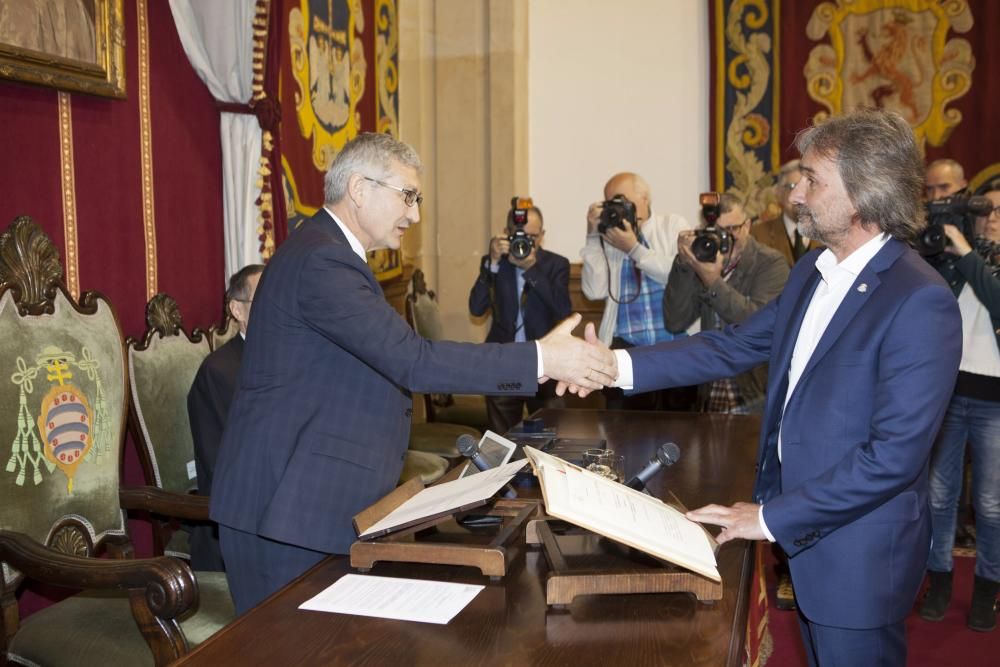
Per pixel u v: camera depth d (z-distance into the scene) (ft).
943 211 10.20
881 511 5.52
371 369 6.54
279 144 11.36
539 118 19.24
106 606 7.18
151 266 10.39
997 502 10.60
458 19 18.67
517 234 14.01
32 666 6.79
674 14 18.49
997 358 10.30
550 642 4.34
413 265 19.01
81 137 9.30
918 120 17.33
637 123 18.85
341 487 6.33
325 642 4.37
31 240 7.55
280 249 6.70
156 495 8.16
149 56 10.26
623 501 5.25
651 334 13.61
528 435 8.79
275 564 6.41
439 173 19.19
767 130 18.04
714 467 7.81
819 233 5.70
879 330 5.37
